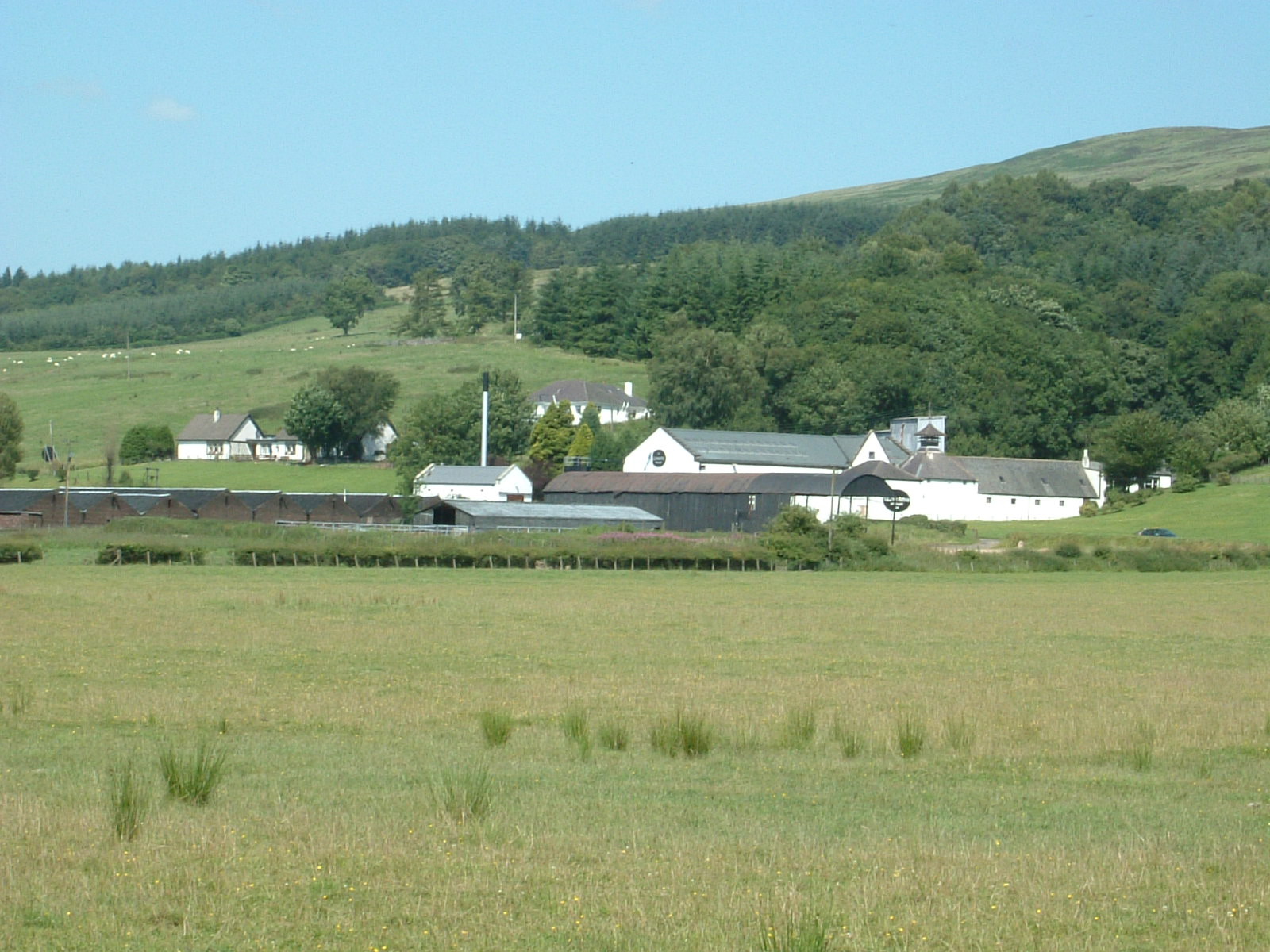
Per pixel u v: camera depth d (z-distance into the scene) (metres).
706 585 121.00
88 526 177.62
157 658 62.59
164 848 27.41
